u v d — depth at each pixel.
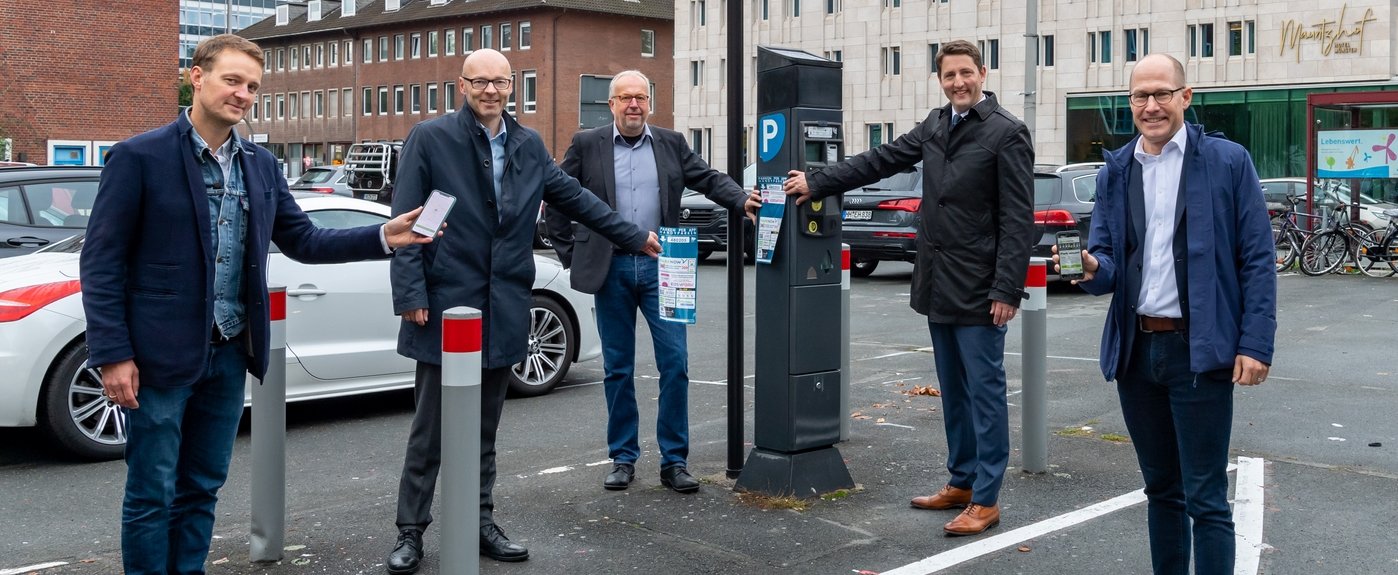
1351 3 43.31
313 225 4.41
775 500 5.77
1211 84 46.62
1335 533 5.36
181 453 4.24
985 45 51.66
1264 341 3.89
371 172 32.97
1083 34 49.09
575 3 69.88
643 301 6.09
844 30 55.81
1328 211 19.84
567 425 7.92
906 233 16.66
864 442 7.21
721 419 8.09
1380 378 9.24
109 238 3.80
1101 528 5.45
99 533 5.57
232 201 4.04
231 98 3.90
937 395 8.83
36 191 10.85
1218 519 4.06
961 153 5.32
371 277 8.09
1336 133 19.47
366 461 7.03
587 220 5.23
